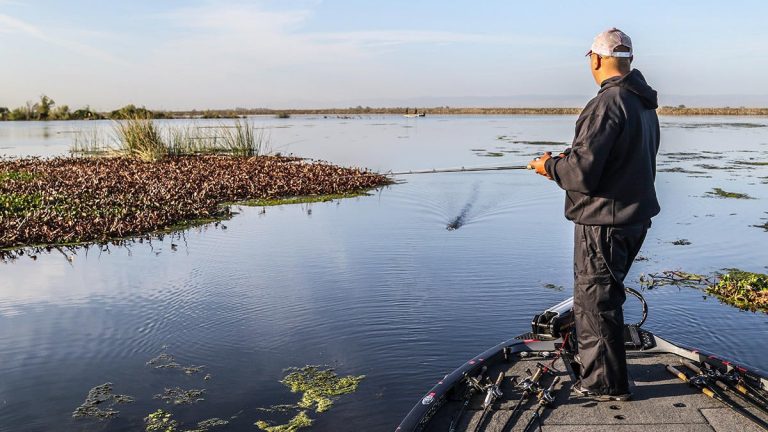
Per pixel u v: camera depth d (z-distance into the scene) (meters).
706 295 8.68
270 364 6.53
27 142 40.81
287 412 5.53
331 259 10.66
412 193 18.72
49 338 7.34
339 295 8.68
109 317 8.00
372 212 15.39
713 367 4.62
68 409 5.66
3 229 12.74
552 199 17.53
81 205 15.25
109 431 5.26
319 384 6.03
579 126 4.03
